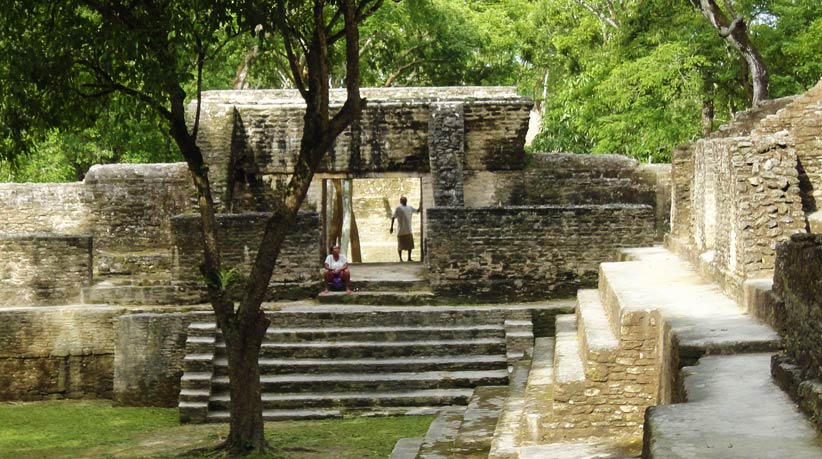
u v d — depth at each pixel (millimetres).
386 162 29203
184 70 18234
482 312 24109
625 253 24641
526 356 22875
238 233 25438
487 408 20000
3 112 18359
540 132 40844
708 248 20375
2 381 24781
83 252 25578
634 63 32250
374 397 22000
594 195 29875
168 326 23766
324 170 29125
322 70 18125
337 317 24047
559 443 14031
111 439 20312
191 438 20219
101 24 18500
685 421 9539
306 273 25844
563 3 41625
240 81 35688
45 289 25531
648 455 8734
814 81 33156
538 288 25625
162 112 18406
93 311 24891
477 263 25578
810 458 8227
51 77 18125
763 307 14148
